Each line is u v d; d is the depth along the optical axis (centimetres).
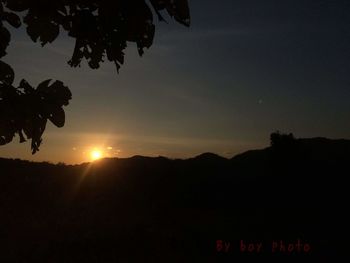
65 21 168
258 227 2689
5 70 179
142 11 160
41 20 170
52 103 183
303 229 2564
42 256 1819
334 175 4353
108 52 167
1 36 174
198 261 1894
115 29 164
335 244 2177
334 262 1869
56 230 2294
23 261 1759
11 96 178
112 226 2492
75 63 169
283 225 2712
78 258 1833
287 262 1867
